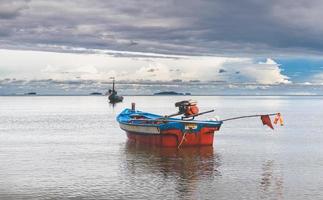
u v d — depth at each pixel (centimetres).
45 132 6181
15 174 2986
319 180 2800
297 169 3175
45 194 2450
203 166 3278
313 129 6769
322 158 3688
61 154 3912
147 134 4225
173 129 3972
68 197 2391
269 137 5447
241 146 4459
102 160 3559
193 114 4144
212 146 4162
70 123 8100
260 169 3169
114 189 2556
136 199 2352
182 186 2628
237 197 2400
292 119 9619
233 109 16500
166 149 4047
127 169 3159
